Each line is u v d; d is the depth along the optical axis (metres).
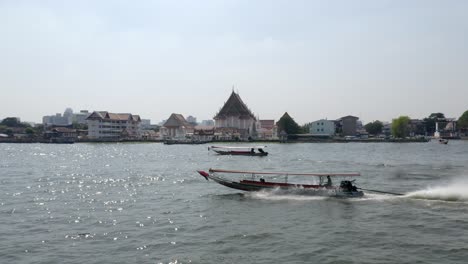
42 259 20.94
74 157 106.50
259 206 33.38
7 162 88.75
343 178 51.84
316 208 32.22
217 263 20.09
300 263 20.02
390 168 68.38
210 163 83.62
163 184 48.62
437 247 22.23
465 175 56.56
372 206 32.69
